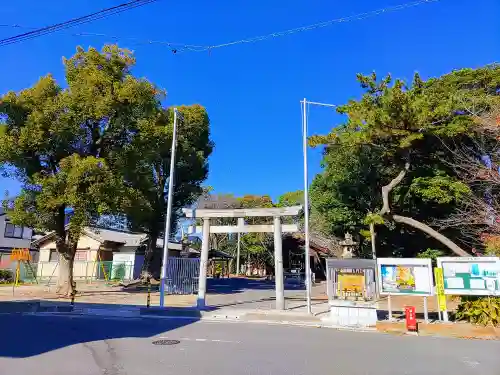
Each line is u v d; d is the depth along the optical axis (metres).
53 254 39.28
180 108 32.25
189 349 9.10
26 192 20.70
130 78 21.17
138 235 45.06
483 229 18.50
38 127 19.64
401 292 13.96
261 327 13.12
